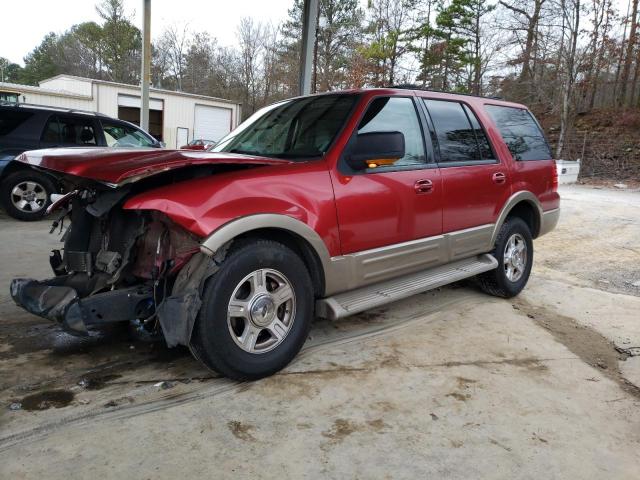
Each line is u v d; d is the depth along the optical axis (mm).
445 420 2781
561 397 3104
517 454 2500
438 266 4199
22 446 2410
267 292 3068
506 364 3545
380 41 32312
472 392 3109
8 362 3309
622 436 2705
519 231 5027
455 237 4238
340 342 3814
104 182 2662
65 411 2736
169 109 29188
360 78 30750
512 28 27672
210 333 2844
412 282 3973
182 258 2889
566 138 24281
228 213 2818
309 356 3539
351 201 3398
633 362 3699
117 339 3734
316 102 3965
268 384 3105
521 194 4926
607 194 14891
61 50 58219
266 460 2377
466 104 4645
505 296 5043
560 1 23203
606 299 5172
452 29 33656
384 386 3141
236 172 3012
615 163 22562
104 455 2365
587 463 2453
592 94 28812
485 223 4586
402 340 3902
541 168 5270
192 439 2518
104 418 2682
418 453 2475
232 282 2893
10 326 3887
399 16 33969
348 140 3488
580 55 23938
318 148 3514
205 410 2791
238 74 45750
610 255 7180
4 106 7910
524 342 3959
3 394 2902
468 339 3975
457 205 4238
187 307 2785
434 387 3154
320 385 3117
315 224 3205
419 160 4004
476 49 33438
